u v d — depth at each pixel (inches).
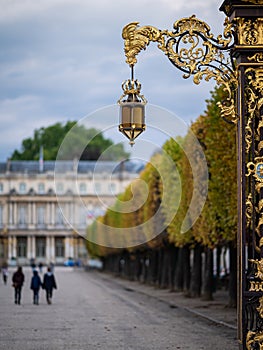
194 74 597.3
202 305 1734.7
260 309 580.7
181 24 594.6
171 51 594.9
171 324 1312.7
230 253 1592.0
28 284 3420.3
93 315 1539.1
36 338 1077.8
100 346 977.5
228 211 1438.2
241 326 583.8
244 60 592.1
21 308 1766.7
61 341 1037.8
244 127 590.6
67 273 5634.8
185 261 2231.8
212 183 1478.8
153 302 1967.3
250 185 599.8
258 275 580.1
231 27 594.9
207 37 595.5
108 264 5821.9
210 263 1884.8
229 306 1612.9
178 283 2399.1
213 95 1492.4
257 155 589.0
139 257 3757.4
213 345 981.2
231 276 1604.3
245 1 582.9
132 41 596.7
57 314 1568.7
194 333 1146.0
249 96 593.0
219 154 1430.9
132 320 1406.3
